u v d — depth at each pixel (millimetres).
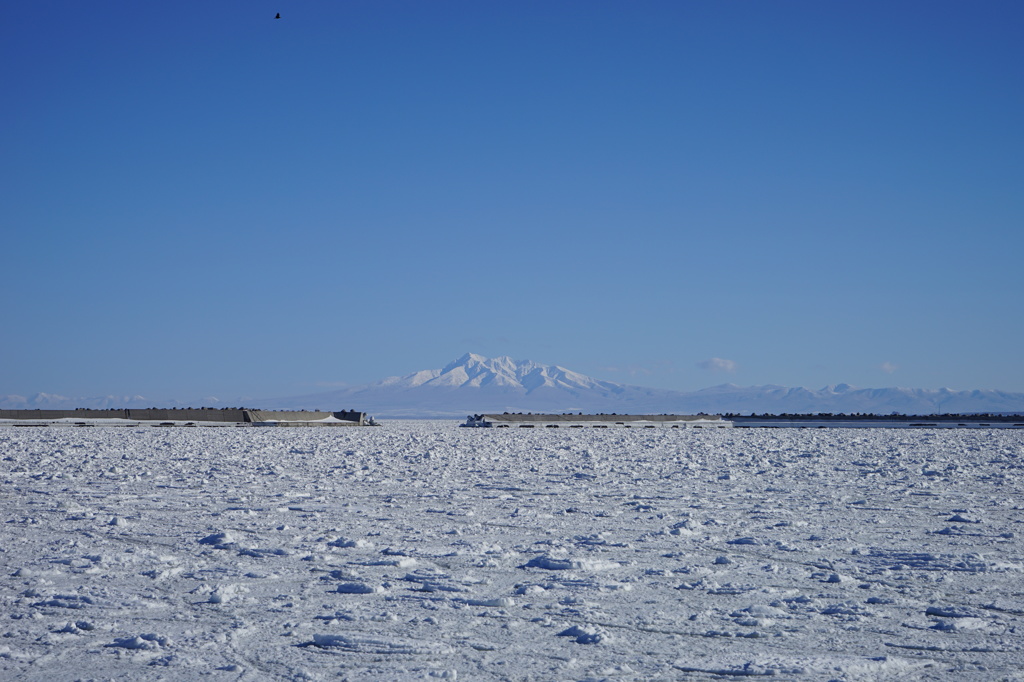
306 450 39312
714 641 7973
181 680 6820
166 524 14773
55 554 11836
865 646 7812
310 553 11953
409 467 29266
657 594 9742
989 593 9852
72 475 24531
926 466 30062
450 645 7777
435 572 10773
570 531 14305
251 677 6898
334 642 7832
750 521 15633
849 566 11266
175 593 9648
